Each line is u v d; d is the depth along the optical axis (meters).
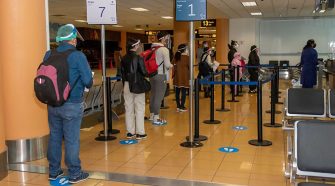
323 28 18.17
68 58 3.57
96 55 27.50
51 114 3.73
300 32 18.42
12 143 4.43
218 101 9.76
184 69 7.89
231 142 5.45
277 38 18.64
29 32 4.40
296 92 4.75
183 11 4.86
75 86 3.63
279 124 6.65
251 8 14.41
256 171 4.14
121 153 4.90
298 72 16.25
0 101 4.01
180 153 4.89
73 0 12.20
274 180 3.85
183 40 13.73
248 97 10.51
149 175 4.03
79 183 3.80
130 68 5.39
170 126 6.60
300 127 2.70
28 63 4.42
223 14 16.50
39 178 3.96
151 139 5.65
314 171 2.65
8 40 4.32
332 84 9.73
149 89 5.55
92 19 5.21
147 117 7.40
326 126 2.67
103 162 4.51
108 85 5.92
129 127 5.72
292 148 2.92
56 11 15.45
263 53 18.83
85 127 6.52
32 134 4.52
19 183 3.82
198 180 3.86
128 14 16.80
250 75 11.44
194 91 5.60
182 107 8.13
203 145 5.28
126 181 3.85
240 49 18.56
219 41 18.55
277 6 13.84
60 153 3.89
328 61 11.38
